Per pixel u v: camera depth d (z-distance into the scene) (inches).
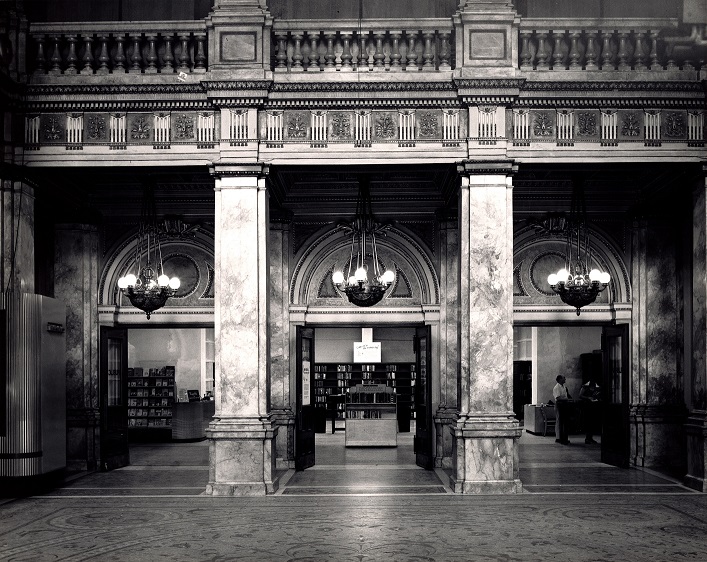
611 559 294.0
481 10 438.0
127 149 445.4
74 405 553.9
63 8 515.2
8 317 433.4
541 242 573.3
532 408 837.8
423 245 572.7
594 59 443.2
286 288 564.4
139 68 448.8
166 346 876.6
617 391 571.5
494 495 423.8
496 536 330.3
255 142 438.9
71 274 558.6
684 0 431.2
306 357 573.6
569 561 291.4
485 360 430.9
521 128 441.7
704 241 442.3
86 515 380.5
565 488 450.6
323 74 439.5
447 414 556.1
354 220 556.4
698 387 448.8
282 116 443.2
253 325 434.9
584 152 440.1
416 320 569.9
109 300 569.0
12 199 443.2
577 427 758.5
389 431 708.0
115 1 516.7
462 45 438.9
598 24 439.2
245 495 427.2
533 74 438.6
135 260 573.3
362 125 442.3
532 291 571.8
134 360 876.6
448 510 384.8
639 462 553.9
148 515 378.6
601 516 369.7
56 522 364.5
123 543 322.0
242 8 440.8
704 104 441.4
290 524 355.9
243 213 439.5
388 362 1048.2
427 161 440.1
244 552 306.5
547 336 908.0
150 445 761.6
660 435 553.6
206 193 565.0
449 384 559.8
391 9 513.0
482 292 433.4
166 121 445.7
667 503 402.0
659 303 557.6
